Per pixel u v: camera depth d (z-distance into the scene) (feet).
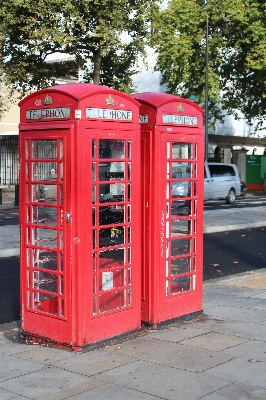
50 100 19.17
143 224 21.72
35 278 20.27
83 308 18.98
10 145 104.12
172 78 106.63
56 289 19.53
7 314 25.54
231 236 52.01
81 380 16.47
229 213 70.74
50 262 19.67
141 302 22.00
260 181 141.90
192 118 22.89
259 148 161.58
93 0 84.07
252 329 21.74
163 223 21.75
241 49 114.93
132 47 92.63
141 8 87.51
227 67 119.55
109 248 19.72
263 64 106.32
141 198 21.68
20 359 18.33
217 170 95.25
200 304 23.65
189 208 23.11
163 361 18.03
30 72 94.99
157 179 21.38
